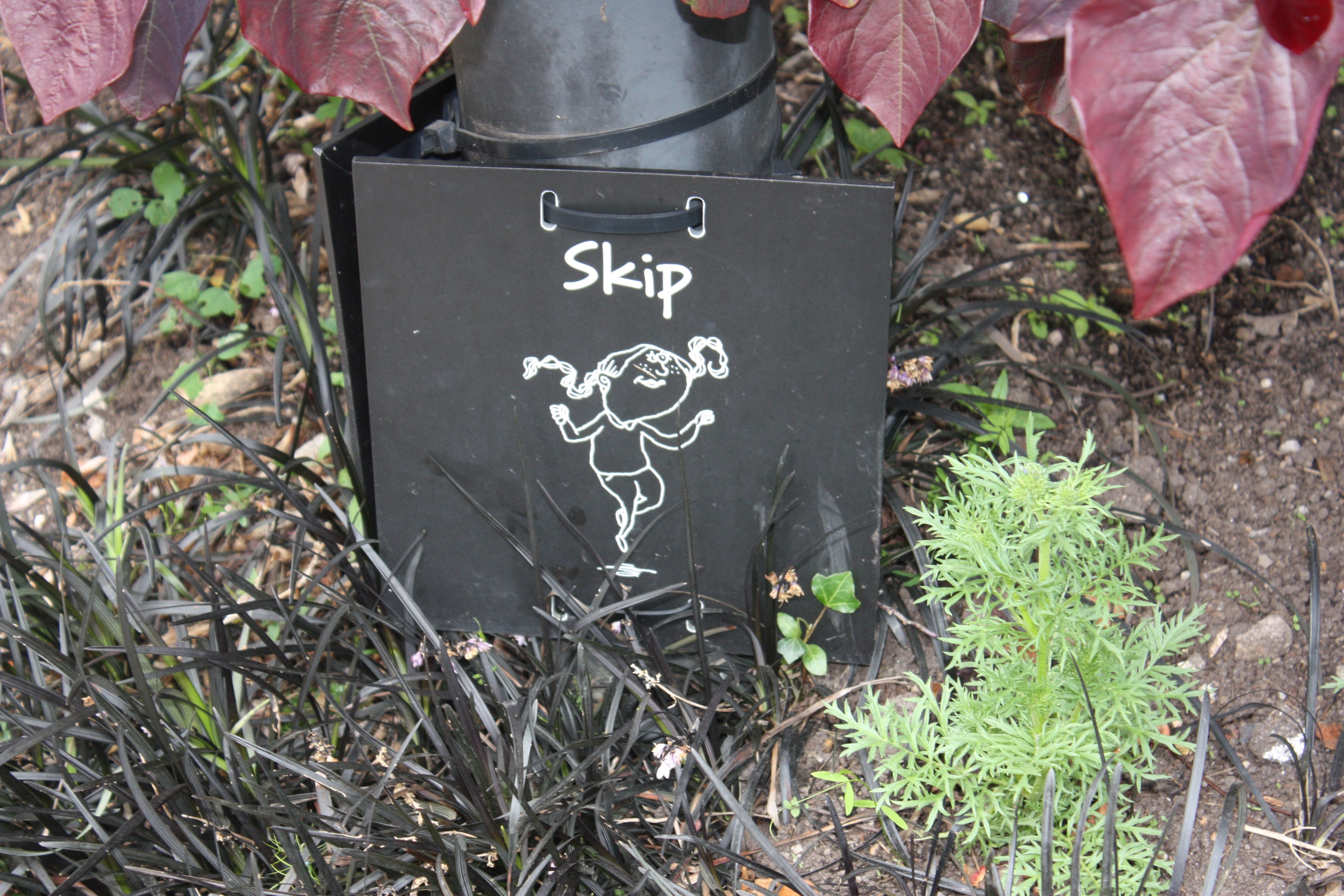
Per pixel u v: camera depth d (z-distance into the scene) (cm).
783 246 155
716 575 178
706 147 166
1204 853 160
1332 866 156
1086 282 241
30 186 259
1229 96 97
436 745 162
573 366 167
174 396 232
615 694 168
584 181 155
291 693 186
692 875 161
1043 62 142
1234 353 230
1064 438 217
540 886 157
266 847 159
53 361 244
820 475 169
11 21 123
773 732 170
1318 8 92
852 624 178
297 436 215
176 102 250
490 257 161
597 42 154
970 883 158
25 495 224
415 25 125
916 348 212
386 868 153
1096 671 149
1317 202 247
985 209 252
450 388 170
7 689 176
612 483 174
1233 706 179
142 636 190
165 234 238
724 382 165
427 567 184
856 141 251
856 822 167
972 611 158
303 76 128
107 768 166
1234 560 187
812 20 127
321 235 225
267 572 206
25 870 158
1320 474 209
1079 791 158
